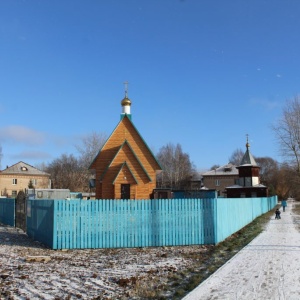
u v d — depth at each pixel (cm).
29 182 7894
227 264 1197
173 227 1681
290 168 6631
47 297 823
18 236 2077
